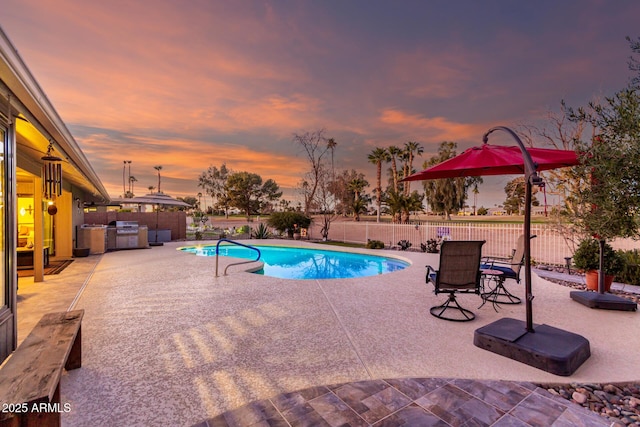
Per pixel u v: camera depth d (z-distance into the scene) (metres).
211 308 4.92
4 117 3.33
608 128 4.09
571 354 2.87
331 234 20.12
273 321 4.31
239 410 2.29
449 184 29.50
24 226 9.27
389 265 11.69
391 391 2.55
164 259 10.67
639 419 2.21
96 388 2.58
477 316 4.54
